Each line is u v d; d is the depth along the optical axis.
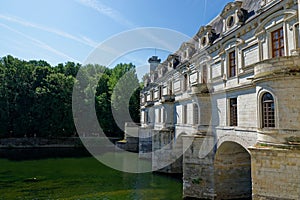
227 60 19.91
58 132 59.72
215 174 20.52
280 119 12.62
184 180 22.16
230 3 19.83
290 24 13.88
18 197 21.88
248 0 19.62
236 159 21.12
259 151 13.13
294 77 12.28
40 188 24.88
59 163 39.59
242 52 18.16
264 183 12.85
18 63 62.12
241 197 20.94
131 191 24.05
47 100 59.97
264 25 15.88
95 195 22.72
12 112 58.97
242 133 17.41
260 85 13.89
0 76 58.69
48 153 50.06
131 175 30.78
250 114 16.66
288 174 12.09
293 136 12.16
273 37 15.45
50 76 61.94
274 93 12.94
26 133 59.72
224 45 20.19
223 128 19.70
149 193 23.52
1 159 43.03
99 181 27.86
